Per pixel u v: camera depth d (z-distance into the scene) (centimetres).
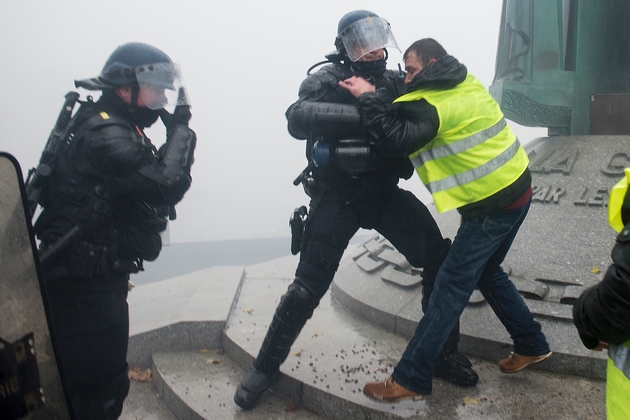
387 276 391
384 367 306
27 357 163
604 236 342
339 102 271
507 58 487
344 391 278
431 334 252
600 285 145
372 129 244
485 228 246
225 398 310
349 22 268
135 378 370
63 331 222
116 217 229
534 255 344
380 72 280
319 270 282
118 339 235
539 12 467
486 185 241
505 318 271
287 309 283
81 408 228
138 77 228
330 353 328
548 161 419
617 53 480
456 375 279
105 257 224
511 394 269
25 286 164
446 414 252
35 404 165
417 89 242
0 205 159
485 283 270
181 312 406
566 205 374
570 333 292
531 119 468
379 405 262
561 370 286
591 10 471
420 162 254
